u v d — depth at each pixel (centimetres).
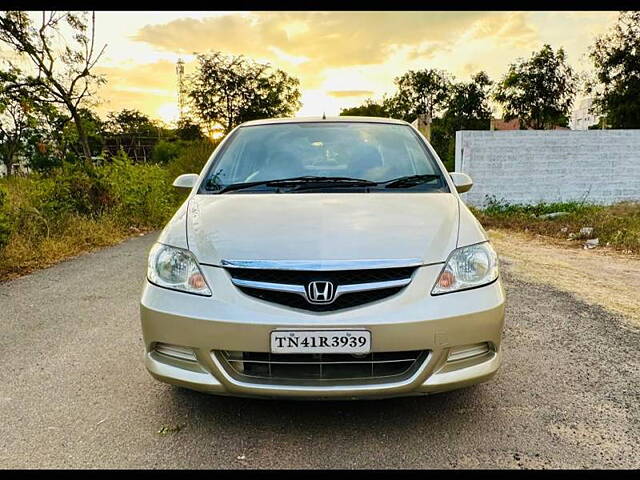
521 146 1064
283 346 209
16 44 867
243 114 3234
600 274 528
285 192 293
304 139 345
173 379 225
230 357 220
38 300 438
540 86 1811
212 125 3294
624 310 405
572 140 1071
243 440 227
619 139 1080
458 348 220
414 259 220
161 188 959
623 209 985
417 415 246
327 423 240
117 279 508
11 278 514
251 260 219
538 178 1078
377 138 346
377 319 209
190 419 245
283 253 221
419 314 212
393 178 308
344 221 244
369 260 217
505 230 852
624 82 1709
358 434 231
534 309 408
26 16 860
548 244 719
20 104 838
